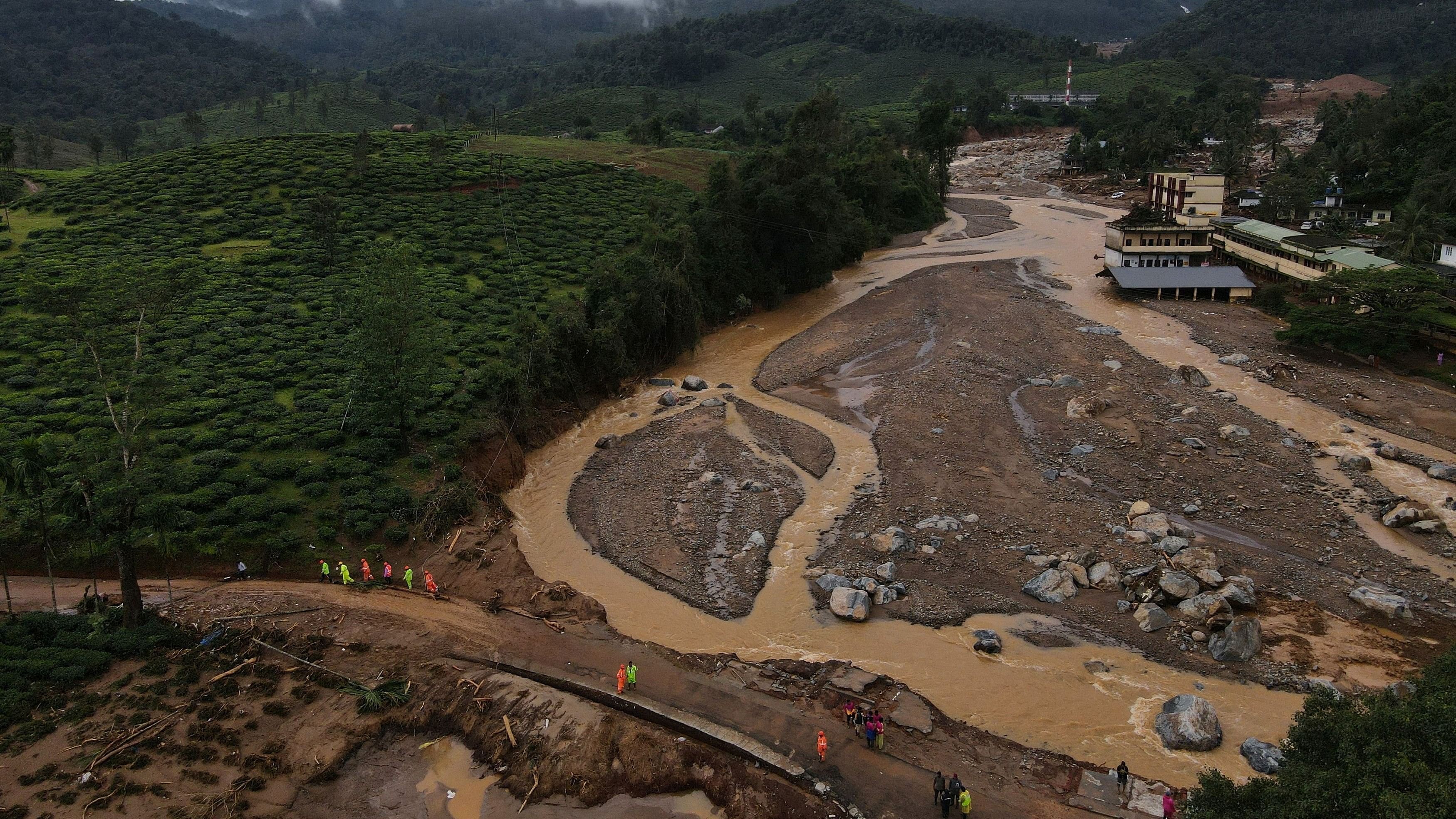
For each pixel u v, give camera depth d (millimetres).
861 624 46844
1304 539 53312
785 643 45438
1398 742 24500
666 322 91750
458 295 96188
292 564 51406
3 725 36844
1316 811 23859
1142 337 93938
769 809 34219
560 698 40312
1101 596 48406
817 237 116000
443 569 52219
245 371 74188
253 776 35531
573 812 34938
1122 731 38500
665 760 36625
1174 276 111062
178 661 42312
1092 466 62938
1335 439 67688
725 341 103250
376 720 39219
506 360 78000
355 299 62000
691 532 56344
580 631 46250
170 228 106562
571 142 180500
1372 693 39531
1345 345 84875
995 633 45562
